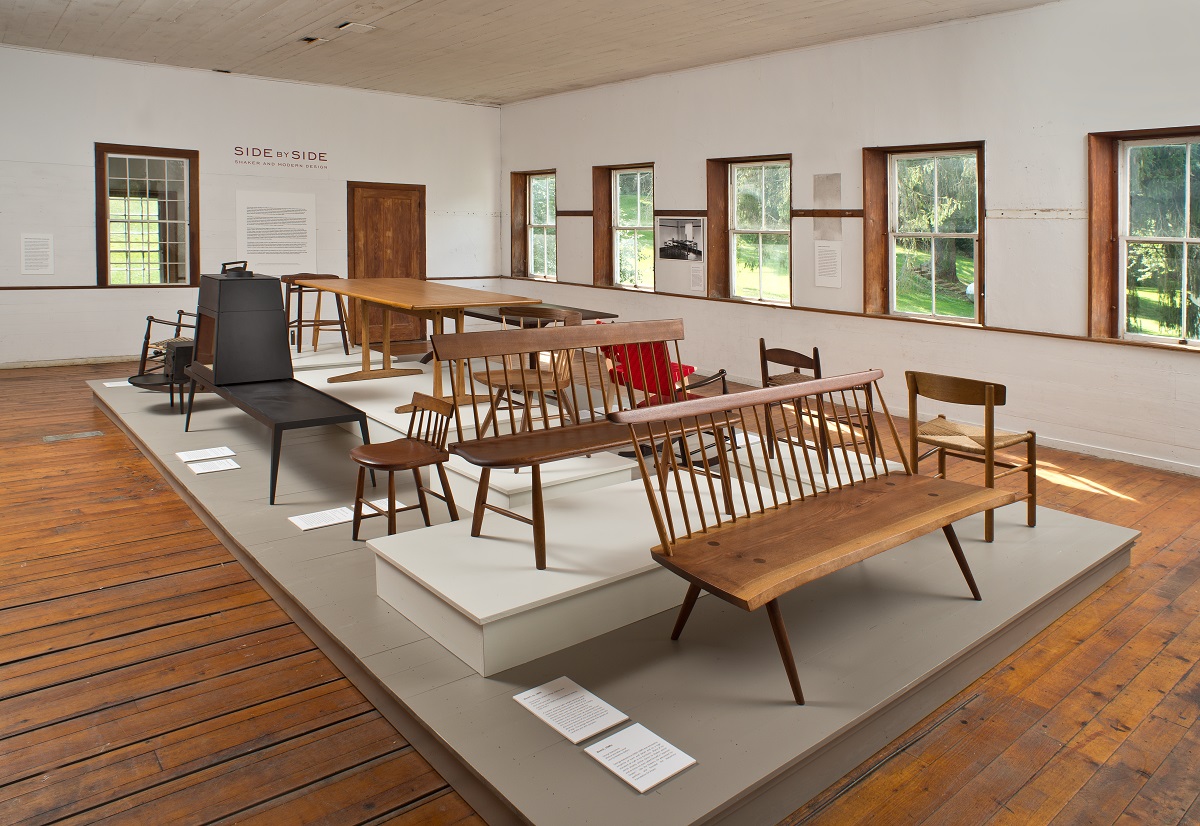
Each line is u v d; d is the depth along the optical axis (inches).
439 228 468.8
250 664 127.2
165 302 393.7
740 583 103.1
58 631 136.3
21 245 358.3
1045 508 185.8
